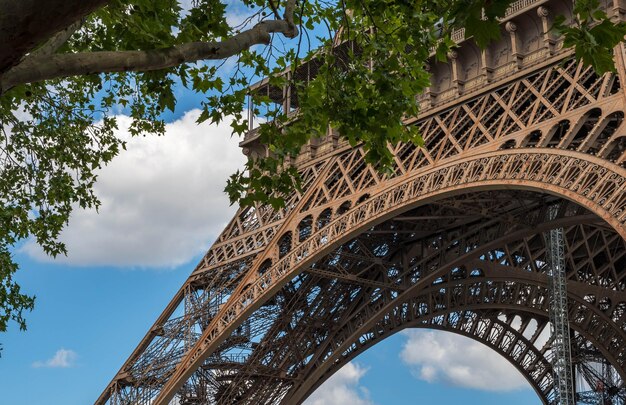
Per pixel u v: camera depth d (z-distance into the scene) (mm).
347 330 79438
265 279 69750
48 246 43344
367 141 32875
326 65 33250
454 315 101812
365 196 66125
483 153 56281
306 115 32406
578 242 89562
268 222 75438
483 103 60500
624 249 96062
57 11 15164
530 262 85812
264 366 79938
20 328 43000
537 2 58031
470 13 20125
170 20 27781
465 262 74938
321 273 73562
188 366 72812
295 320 79750
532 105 56000
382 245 79625
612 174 47531
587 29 22312
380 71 32094
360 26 33594
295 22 33531
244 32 23094
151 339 81000
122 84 43062
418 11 30531
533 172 52062
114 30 28906
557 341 89938
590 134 50438
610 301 97875
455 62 63281
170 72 29594
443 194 57844
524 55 59750
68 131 42500
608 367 114875
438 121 63156
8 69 15992
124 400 78812
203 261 80312
